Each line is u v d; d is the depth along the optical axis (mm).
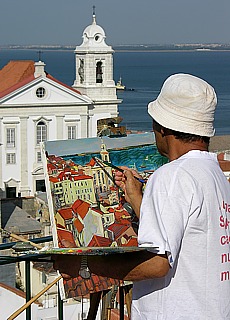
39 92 58250
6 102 57125
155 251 4012
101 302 6109
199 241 4129
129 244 5711
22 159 58062
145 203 4191
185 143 4430
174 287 4141
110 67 61438
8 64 66125
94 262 4352
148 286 4250
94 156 5859
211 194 4191
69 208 5598
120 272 4207
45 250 4328
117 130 6027
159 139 4559
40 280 16422
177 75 4535
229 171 24484
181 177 4172
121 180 5582
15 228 40875
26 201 47375
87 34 61375
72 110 59656
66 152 5703
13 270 18797
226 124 125438
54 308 15352
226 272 4207
